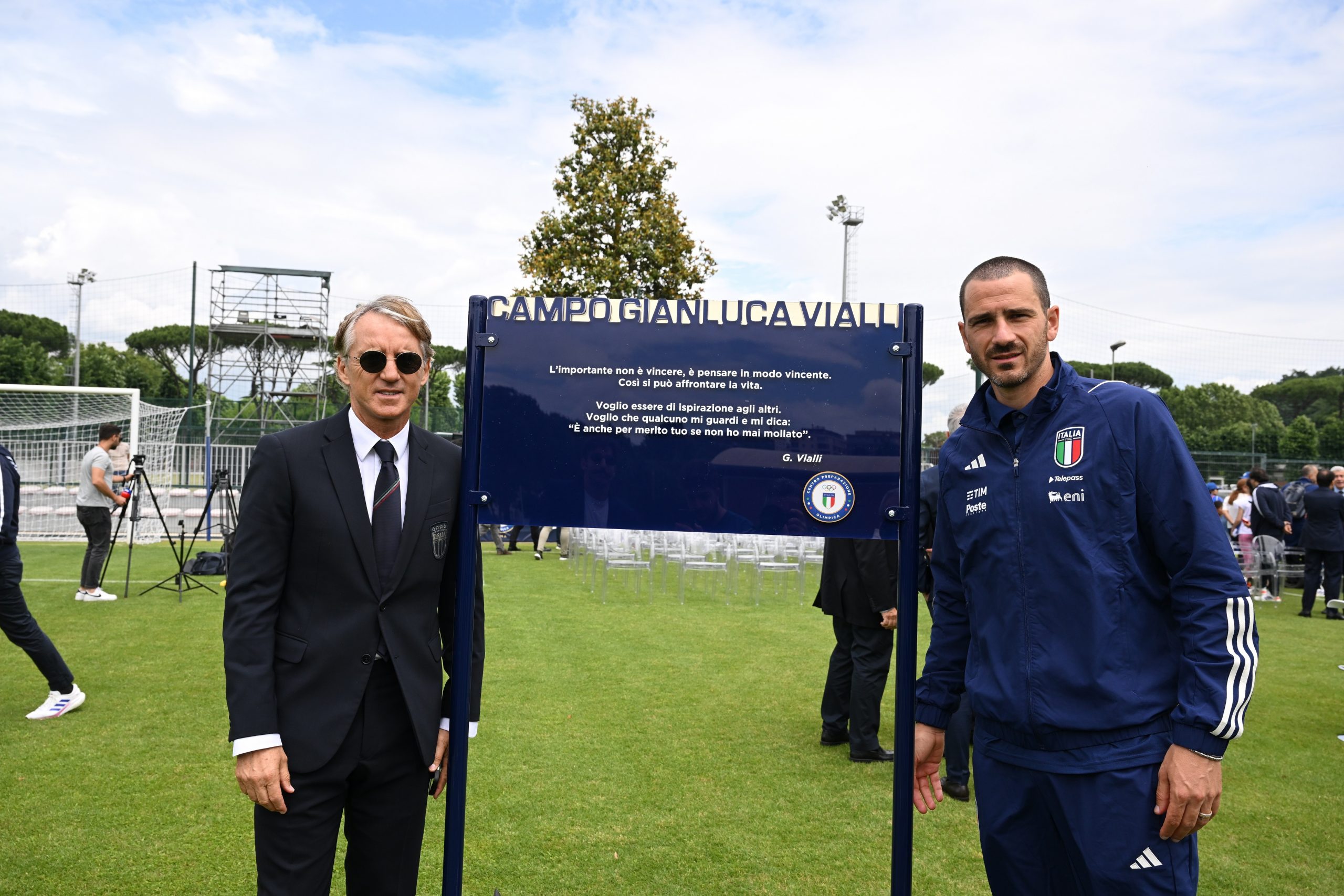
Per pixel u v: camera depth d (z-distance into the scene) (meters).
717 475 2.44
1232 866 3.51
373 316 2.11
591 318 2.47
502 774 4.42
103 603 9.20
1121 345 20.78
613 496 2.45
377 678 2.11
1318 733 5.38
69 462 17.25
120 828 3.62
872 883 3.32
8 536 4.88
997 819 2.09
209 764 4.39
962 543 2.22
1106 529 1.96
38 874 3.21
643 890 3.23
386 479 2.17
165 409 18.14
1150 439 1.94
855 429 2.42
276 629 2.08
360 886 2.21
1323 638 8.91
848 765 4.64
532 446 2.46
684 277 18.06
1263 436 31.95
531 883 3.28
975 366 2.22
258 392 24.94
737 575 10.78
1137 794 1.89
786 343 2.43
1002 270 2.07
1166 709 1.93
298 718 2.03
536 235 18.41
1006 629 2.07
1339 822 3.98
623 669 6.69
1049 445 2.04
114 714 5.22
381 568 2.13
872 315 2.43
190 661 6.59
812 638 7.96
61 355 48.38
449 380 34.47
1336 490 11.77
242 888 3.14
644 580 12.05
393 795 2.17
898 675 2.38
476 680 2.40
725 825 3.85
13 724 5.00
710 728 5.25
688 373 2.45
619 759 4.67
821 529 2.42
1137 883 1.88
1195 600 1.87
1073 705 1.94
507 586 11.16
